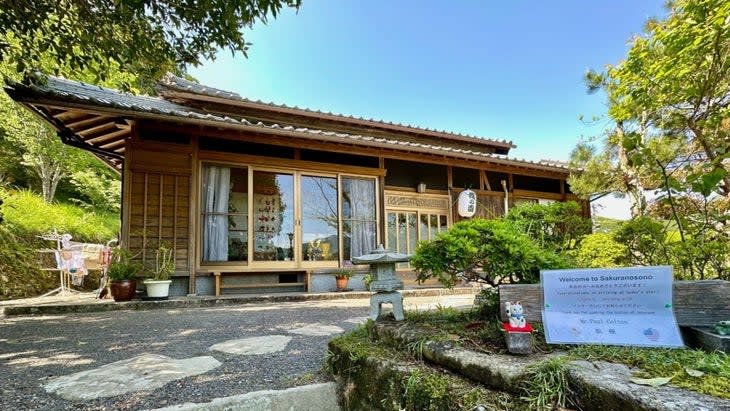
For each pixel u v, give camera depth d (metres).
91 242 9.52
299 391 1.73
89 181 11.62
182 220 5.57
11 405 1.59
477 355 1.30
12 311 4.09
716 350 1.10
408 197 8.06
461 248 1.60
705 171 2.36
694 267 1.99
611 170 7.20
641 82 4.38
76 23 3.71
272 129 5.82
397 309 2.01
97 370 2.05
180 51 4.10
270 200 6.43
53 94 4.34
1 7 3.28
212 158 5.96
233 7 3.58
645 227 2.08
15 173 11.51
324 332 3.08
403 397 1.37
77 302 4.77
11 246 7.00
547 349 1.30
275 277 6.41
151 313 4.22
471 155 7.69
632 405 0.86
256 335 2.98
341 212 6.96
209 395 1.69
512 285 1.52
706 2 3.15
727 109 3.25
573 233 2.29
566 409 1.00
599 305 1.29
